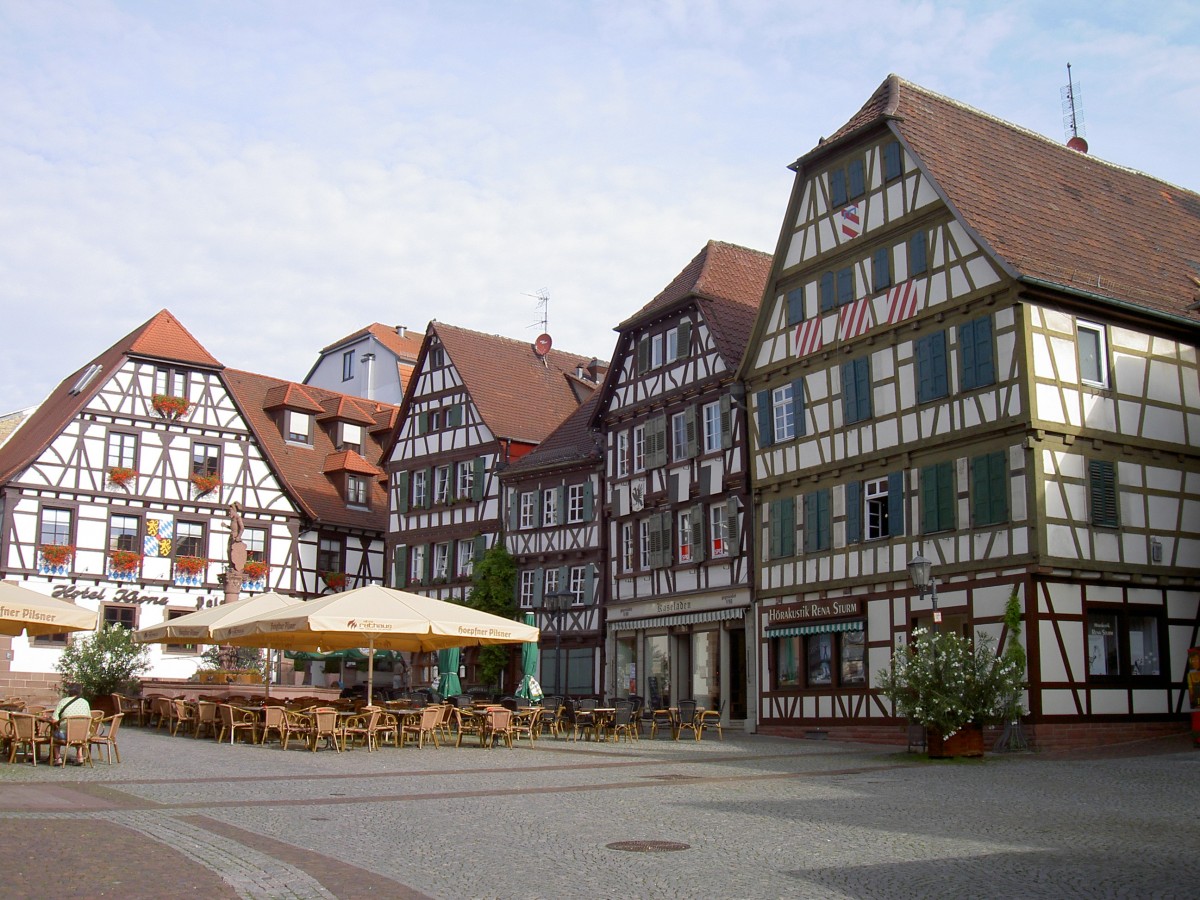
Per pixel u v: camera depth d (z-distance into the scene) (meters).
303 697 27.64
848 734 26.58
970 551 23.83
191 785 15.13
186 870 8.91
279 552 45.97
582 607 37.31
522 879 9.02
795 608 28.52
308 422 50.88
